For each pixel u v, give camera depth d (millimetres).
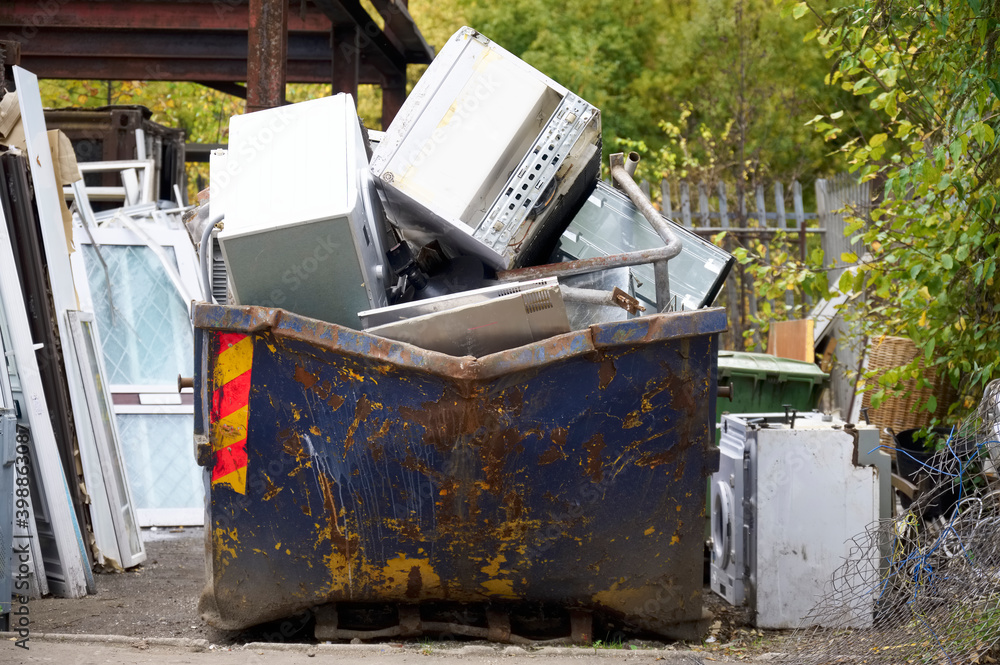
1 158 5312
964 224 5090
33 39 11156
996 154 4828
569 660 3668
